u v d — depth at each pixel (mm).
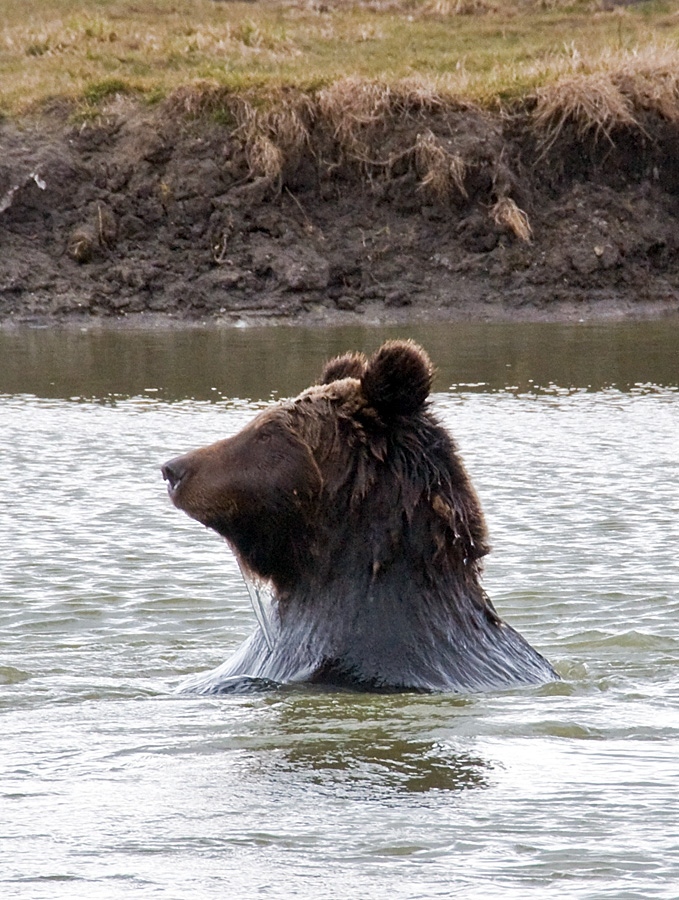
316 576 13289
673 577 18406
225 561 19562
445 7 71438
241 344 43969
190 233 51938
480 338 45219
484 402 33875
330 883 7879
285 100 54219
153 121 54156
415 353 13008
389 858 8258
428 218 53000
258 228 52125
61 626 16344
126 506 22984
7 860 8258
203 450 13367
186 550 20141
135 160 53156
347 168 53656
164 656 15133
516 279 51781
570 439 29031
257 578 13719
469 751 10562
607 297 52000
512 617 16641
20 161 52312
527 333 46375
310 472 13102
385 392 13055
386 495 13031
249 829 8750
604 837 8586
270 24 67625
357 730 11211
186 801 9328
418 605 13023
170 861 8234
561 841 8516
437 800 9320
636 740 10930
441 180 52812
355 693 12625
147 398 34688
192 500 13227
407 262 52000
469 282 51656
